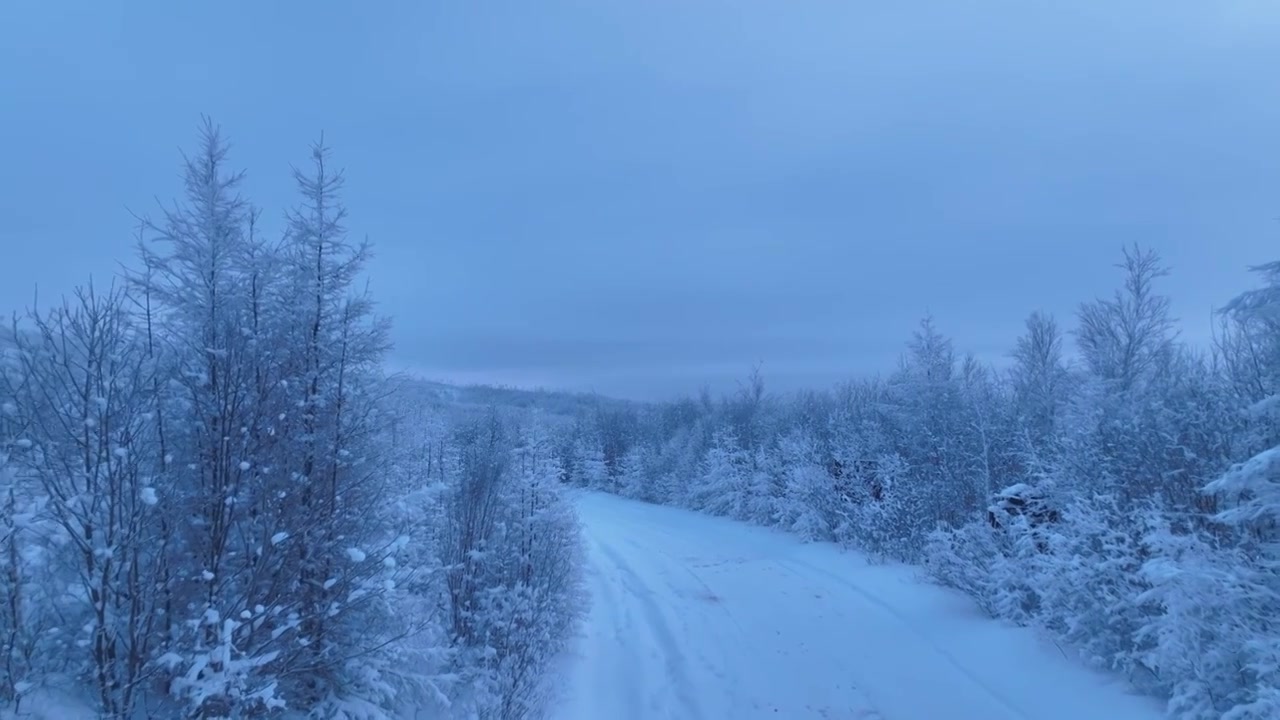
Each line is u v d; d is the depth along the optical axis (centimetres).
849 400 2728
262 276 611
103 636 457
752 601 1389
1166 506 864
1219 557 710
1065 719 738
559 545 1162
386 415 713
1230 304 709
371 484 668
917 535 1644
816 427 2603
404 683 677
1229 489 651
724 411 3903
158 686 509
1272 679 597
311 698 607
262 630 555
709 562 1852
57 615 485
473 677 801
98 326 484
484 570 988
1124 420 1051
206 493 539
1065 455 1165
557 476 1221
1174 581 671
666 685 931
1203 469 866
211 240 580
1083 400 1248
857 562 1700
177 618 517
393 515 687
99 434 465
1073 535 953
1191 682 651
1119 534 837
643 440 4434
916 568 1509
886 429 2170
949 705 820
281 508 585
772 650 1060
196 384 557
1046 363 1892
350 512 639
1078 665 852
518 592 951
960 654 984
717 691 895
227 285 595
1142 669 781
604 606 1394
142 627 482
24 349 464
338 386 649
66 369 466
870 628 1170
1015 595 1032
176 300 568
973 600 1189
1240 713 565
